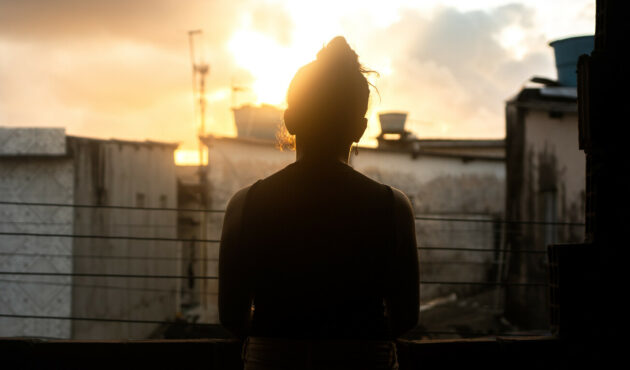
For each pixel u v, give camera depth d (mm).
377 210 1523
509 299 14344
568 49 13781
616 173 2318
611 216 2348
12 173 12461
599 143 2299
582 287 2404
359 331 1474
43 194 12430
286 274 1495
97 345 2498
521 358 2453
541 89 13219
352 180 1562
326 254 1489
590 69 2297
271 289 1505
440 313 15047
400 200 1564
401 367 2512
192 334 15430
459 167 19609
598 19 2367
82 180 12914
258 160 17156
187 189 21812
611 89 2291
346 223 1506
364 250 1493
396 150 19016
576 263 2402
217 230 16922
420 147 25406
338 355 1459
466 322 13883
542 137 13258
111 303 14328
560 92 12953
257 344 1517
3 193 12422
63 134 12305
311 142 1588
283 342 1481
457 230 19438
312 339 1466
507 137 15000
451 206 19484
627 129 2291
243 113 20141
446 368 2467
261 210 1541
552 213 13117
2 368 2496
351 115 1604
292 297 1488
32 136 12281
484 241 19406
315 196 1531
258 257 1520
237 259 1537
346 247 1492
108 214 14336
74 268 12344
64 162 12438
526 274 13719
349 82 1605
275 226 1521
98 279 13656
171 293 19281
